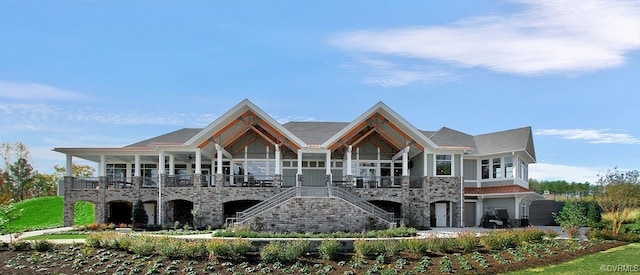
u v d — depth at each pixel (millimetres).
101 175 39844
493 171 43281
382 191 38594
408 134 39031
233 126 38219
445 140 44906
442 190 39719
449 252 26250
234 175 38906
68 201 39969
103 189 39625
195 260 25078
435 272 23281
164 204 38438
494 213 41594
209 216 37469
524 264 24359
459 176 40125
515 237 28234
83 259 25672
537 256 25609
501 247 27250
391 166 42625
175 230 35625
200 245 25484
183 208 40906
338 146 38719
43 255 26469
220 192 37656
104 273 23828
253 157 41750
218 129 37844
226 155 41062
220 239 26188
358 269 23875
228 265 24406
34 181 69875
